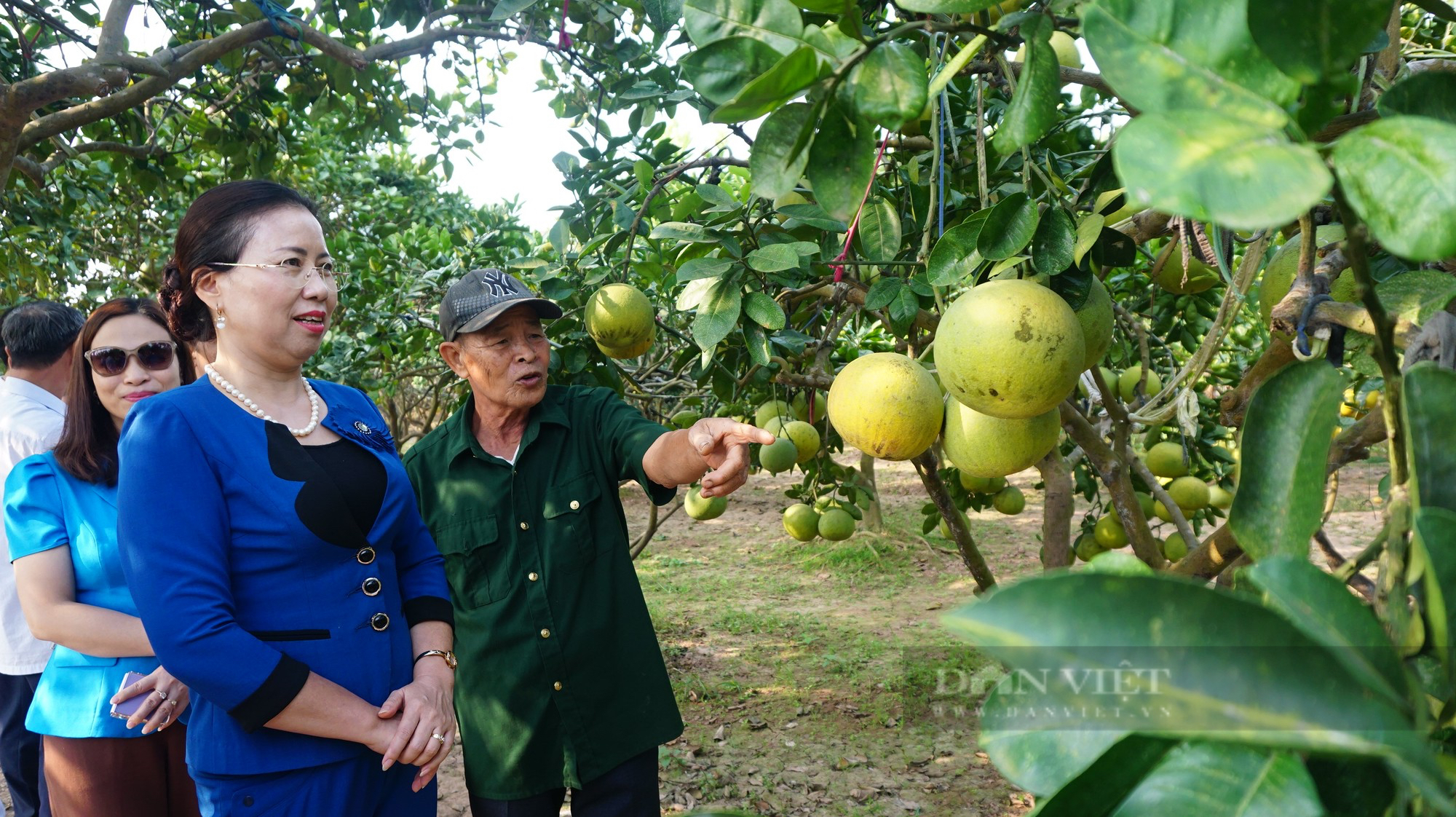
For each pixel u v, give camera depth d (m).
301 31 3.72
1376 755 0.41
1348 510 7.40
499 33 3.88
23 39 3.96
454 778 4.52
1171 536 3.03
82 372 2.14
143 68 3.36
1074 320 1.26
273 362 1.69
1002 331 1.23
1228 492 3.49
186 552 1.51
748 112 0.72
